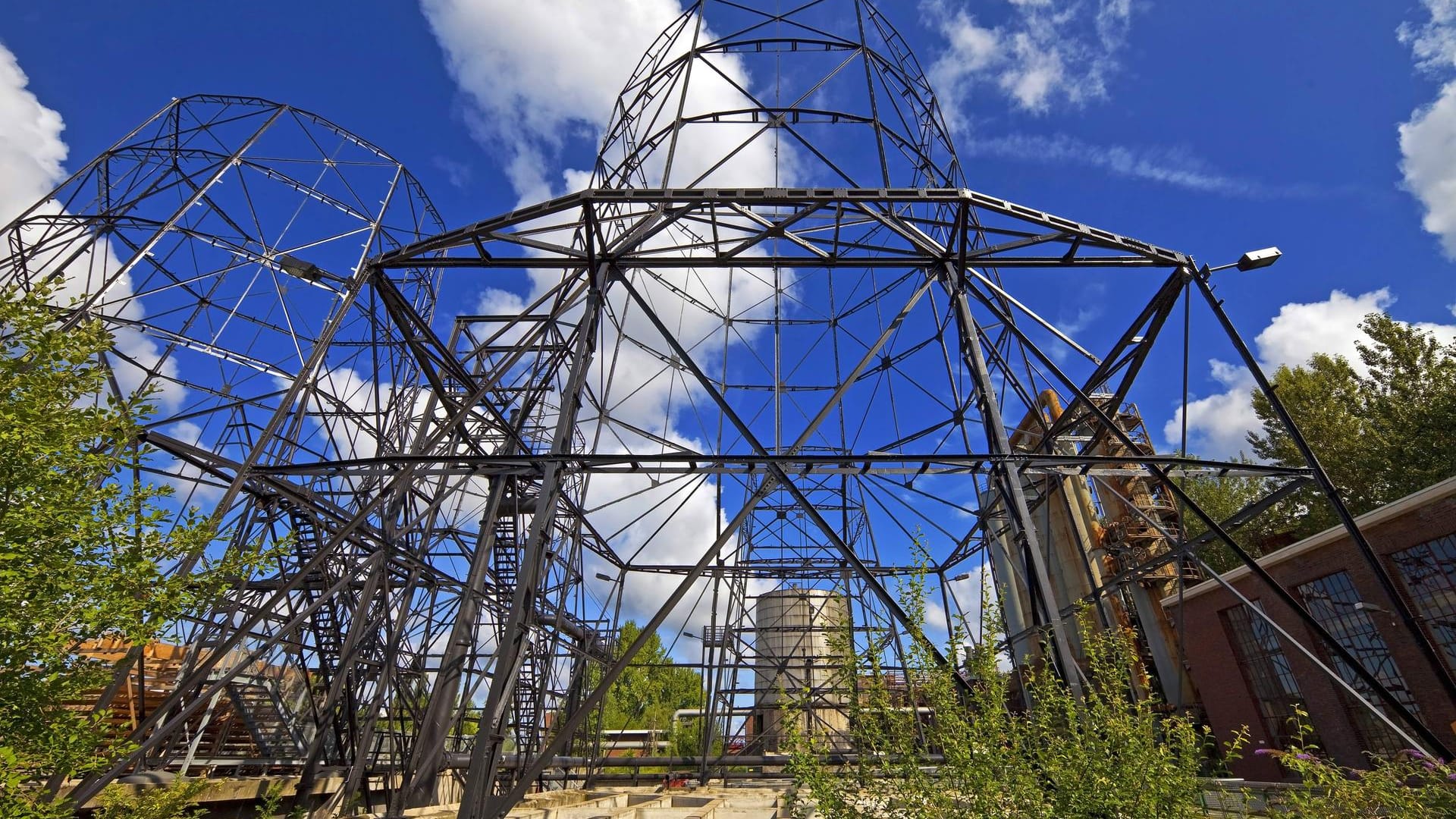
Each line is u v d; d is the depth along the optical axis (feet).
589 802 54.24
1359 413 117.50
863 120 46.14
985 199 32.63
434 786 42.60
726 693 72.38
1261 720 80.94
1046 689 20.12
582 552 66.64
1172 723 18.86
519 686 63.82
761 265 34.73
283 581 45.88
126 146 54.85
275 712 55.77
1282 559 78.48
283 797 39.24
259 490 38.06
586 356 33.04
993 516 48.42
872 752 19.67
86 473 18.35
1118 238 33.91
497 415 40.93
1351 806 20.44
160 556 18.47
